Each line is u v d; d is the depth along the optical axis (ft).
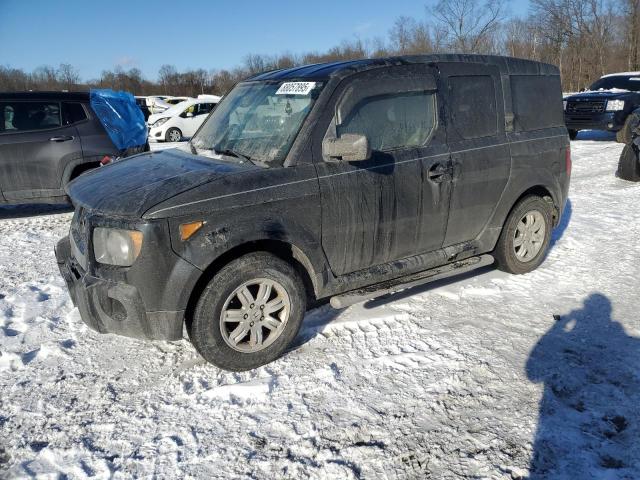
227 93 15.35
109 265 10.59
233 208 10.69
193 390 10.91
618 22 128.26
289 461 8.91
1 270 18.44
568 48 132.46
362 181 12.22
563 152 16.55
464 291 15.24
